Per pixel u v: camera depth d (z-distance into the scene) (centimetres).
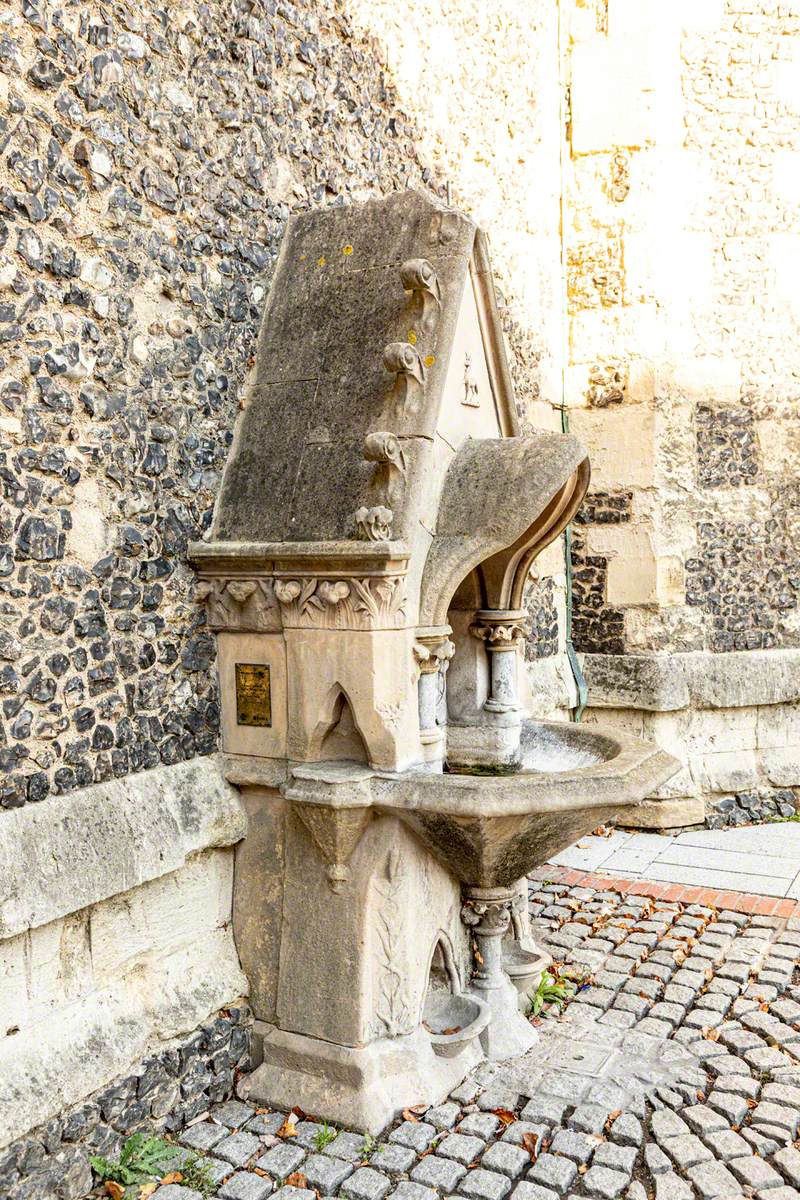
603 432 625
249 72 341
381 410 315
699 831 608
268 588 313
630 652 622
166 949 304
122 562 291
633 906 478
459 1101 312
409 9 442
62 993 267
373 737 299
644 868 537
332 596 296
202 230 322
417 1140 289
